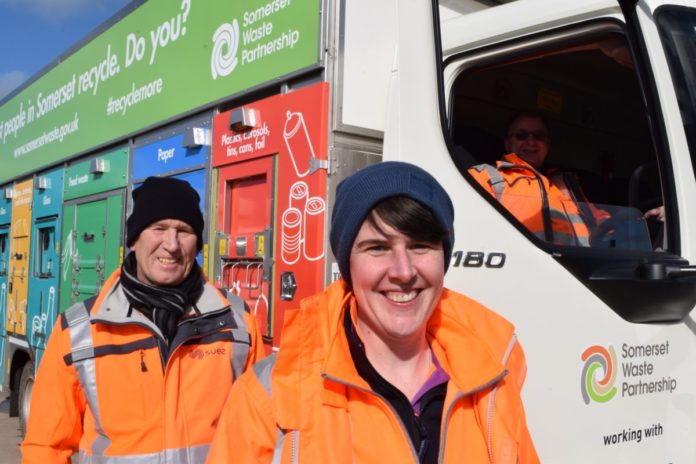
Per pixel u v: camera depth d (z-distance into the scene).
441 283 1.54
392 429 1.41
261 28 3.29
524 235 2.26
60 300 5.58
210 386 2.14
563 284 2.18
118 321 2.06
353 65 2.88
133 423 2.04
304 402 1.40
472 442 1.48
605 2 2.28
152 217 2.12
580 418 2.12
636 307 2.12
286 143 3.00
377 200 1.43
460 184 2.41
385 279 1.48
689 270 2.00
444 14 3.03
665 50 2.23
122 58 4.85
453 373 1.49
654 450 2.17
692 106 2.22
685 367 2.22
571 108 3.42
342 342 1.47
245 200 3.38
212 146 3.60
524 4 2.50
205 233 3.61
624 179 3.47
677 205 2.18
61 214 5.75
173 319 2.13
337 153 2.83
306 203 2.86
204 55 3.78
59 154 5.92
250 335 2.30
